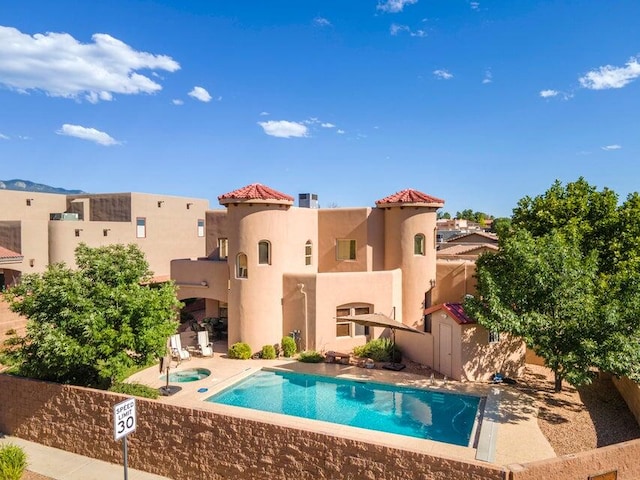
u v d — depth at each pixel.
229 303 27.88
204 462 14.91
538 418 17.34
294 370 23.86
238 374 23.16
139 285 18.64
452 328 22.52
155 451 15.66
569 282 18.14
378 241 32.38
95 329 16.34
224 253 33.28
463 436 16.44
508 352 22.55
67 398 17.19
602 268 22.72
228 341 27.89
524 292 18.81
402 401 19.95
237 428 14.46
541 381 22.05
